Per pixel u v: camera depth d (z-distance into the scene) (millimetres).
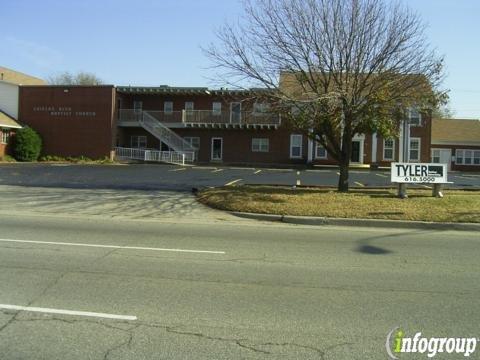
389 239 10523
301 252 8883
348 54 15492
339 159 17281
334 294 6246
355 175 30094
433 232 11648
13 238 9867
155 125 43312
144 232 10891
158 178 25188
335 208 13508
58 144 43438
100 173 28266
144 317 5277
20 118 43906
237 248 9156
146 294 6113
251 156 44438
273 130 44000
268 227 11977
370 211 13180
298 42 15875
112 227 11570
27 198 16953
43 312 5379
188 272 7238
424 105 16656
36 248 8844
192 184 22078
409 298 6129
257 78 16312
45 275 6930
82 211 14297
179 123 43969
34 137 41688
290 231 11398
